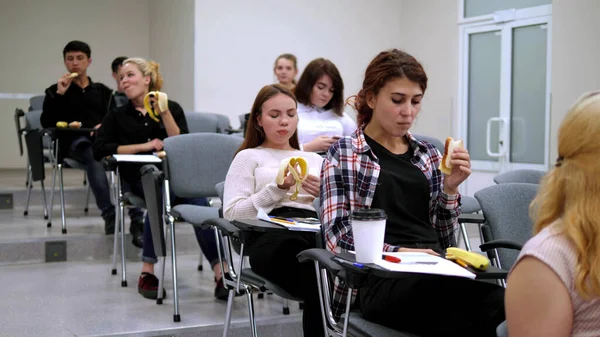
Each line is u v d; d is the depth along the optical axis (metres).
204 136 3.71
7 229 4.85
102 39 8.79
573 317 1.19
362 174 2.10
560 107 6.02
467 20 7.13
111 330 3.03
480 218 2.67
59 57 8.62
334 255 1.86
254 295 3.78
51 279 4.07
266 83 7.40
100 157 4.22
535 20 6.48
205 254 3.65
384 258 1.79
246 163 2.89
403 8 7.97
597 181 1.18
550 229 1.23
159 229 3.40
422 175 2.14
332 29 7.68
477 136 7.13
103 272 4.27
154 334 3.03
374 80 2.09
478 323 1.77
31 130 5.17
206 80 7.14
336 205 2.08
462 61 7.22
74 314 3.30
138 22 8.92
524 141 6.65
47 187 5.88
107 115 4.31
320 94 3.90
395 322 1.89
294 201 2.82
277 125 2.89
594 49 5.68
